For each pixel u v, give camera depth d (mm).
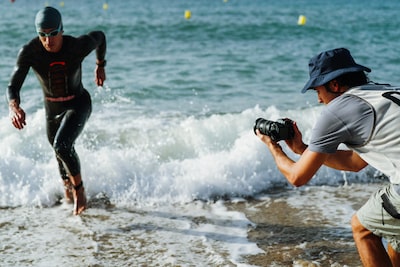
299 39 16062
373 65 12000
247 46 14570
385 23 19859
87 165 5457
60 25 4340
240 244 4223
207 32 16750
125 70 10898
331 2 35281
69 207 4988
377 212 2939
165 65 11539
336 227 4535
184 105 8453
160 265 3871
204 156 5855
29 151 6273
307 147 3098
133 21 19188
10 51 12867
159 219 4730
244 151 5793
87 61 11461
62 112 4734
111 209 4945
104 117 7633
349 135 2803
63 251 4082
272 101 8773
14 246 4152
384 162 2799
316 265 3840
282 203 5121
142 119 7566
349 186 5594
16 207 4973
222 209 4980
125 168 5484
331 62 2836
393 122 2707
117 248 4145
